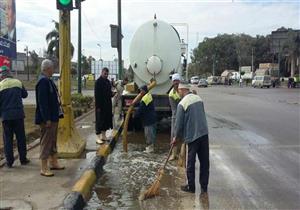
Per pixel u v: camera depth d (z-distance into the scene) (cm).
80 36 2628
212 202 699
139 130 1545
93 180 808
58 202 643
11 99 869
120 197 735
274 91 5672
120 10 2125
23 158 897
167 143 1287
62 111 902
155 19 1491
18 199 657
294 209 664
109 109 1213
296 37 9450
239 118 2003
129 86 1495
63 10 981
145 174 898
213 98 3806
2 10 1709
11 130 874
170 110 1455
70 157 973
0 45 1670
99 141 1195
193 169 756
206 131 756
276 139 1347
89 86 6344
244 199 716
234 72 11994
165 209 665
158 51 1485
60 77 998
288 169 934
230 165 976
